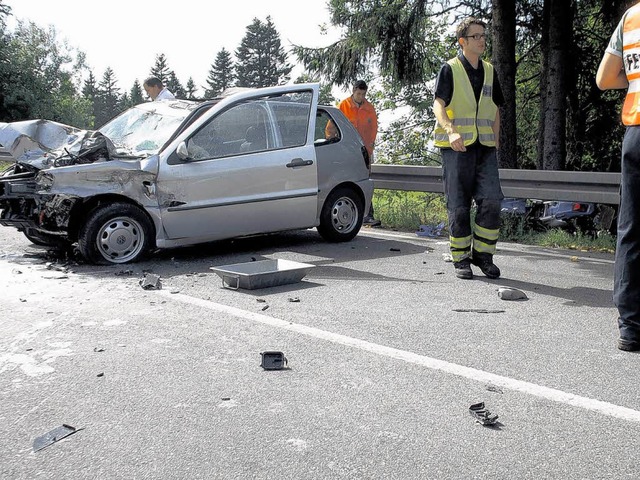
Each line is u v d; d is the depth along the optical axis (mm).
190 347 4516
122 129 8336
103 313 5348
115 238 7340
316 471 2893
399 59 15297
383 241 9203
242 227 8031
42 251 8164
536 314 5398
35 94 50844
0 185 7559
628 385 3877
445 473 2877
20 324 5027
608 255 8367
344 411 3502
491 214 6734
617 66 4508
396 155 21578
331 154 8812
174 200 7539
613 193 8898
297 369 4105
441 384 3877
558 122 14453
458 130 6695
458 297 5949
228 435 3234
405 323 5105
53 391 3768
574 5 14891
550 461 2986
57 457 3029
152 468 2926
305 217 8508
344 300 5812
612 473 2883
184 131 7754
